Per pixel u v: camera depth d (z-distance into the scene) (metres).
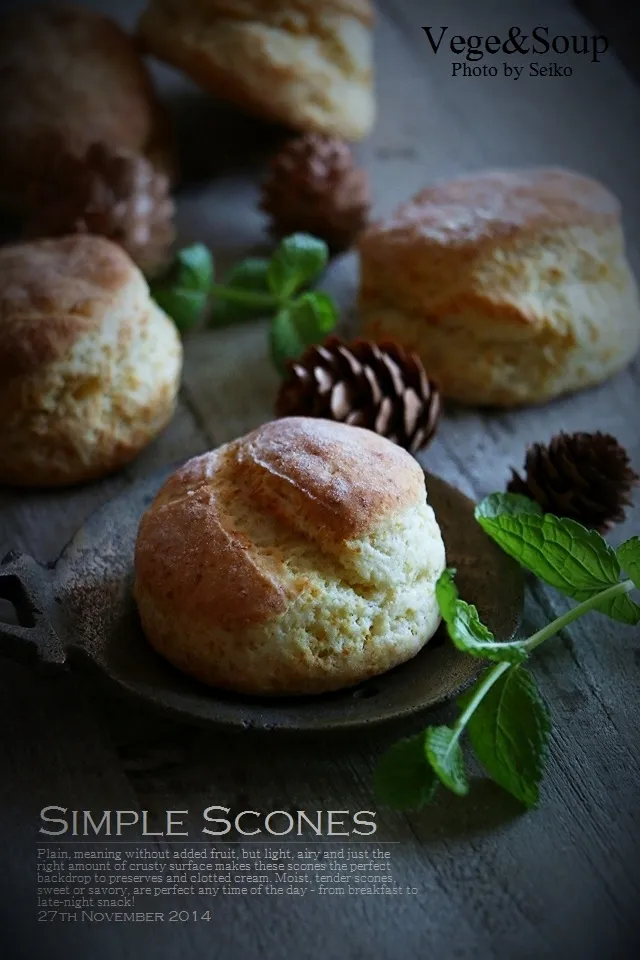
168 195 0.49
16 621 0.35
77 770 0.32
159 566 0.32
